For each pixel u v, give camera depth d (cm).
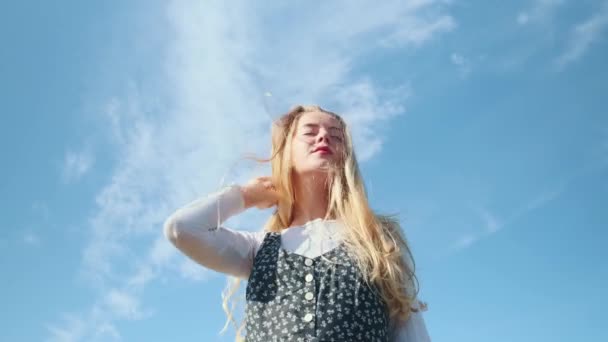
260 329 267
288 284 273
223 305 330
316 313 259
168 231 297
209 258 301
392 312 280
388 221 323
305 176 334
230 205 318
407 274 301
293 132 347
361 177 334
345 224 304
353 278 272
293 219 339
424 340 280
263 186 338
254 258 305
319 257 283
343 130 351
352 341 254
